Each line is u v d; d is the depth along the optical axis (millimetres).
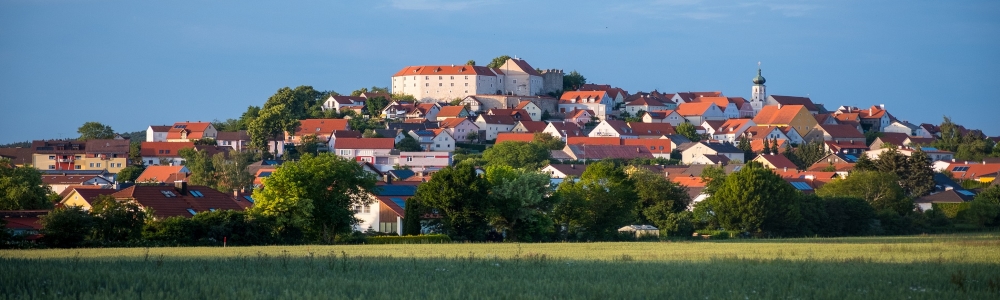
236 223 142500
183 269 76688
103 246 130875
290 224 149875
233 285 65812
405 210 168250
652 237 181500
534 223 169000
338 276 73125
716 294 64125
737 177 193125
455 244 139375
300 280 69375
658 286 67750
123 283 65500
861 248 117250
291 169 154625
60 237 129500
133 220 139750
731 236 187250
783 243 141125
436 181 163750
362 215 181250
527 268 80500
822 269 80625
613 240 175750
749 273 76875
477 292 64188
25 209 177875
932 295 64625
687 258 95938
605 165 184000
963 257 96812
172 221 138875
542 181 170375
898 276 74812
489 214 162875
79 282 65312
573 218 177750
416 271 76875
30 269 72562
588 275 75250
